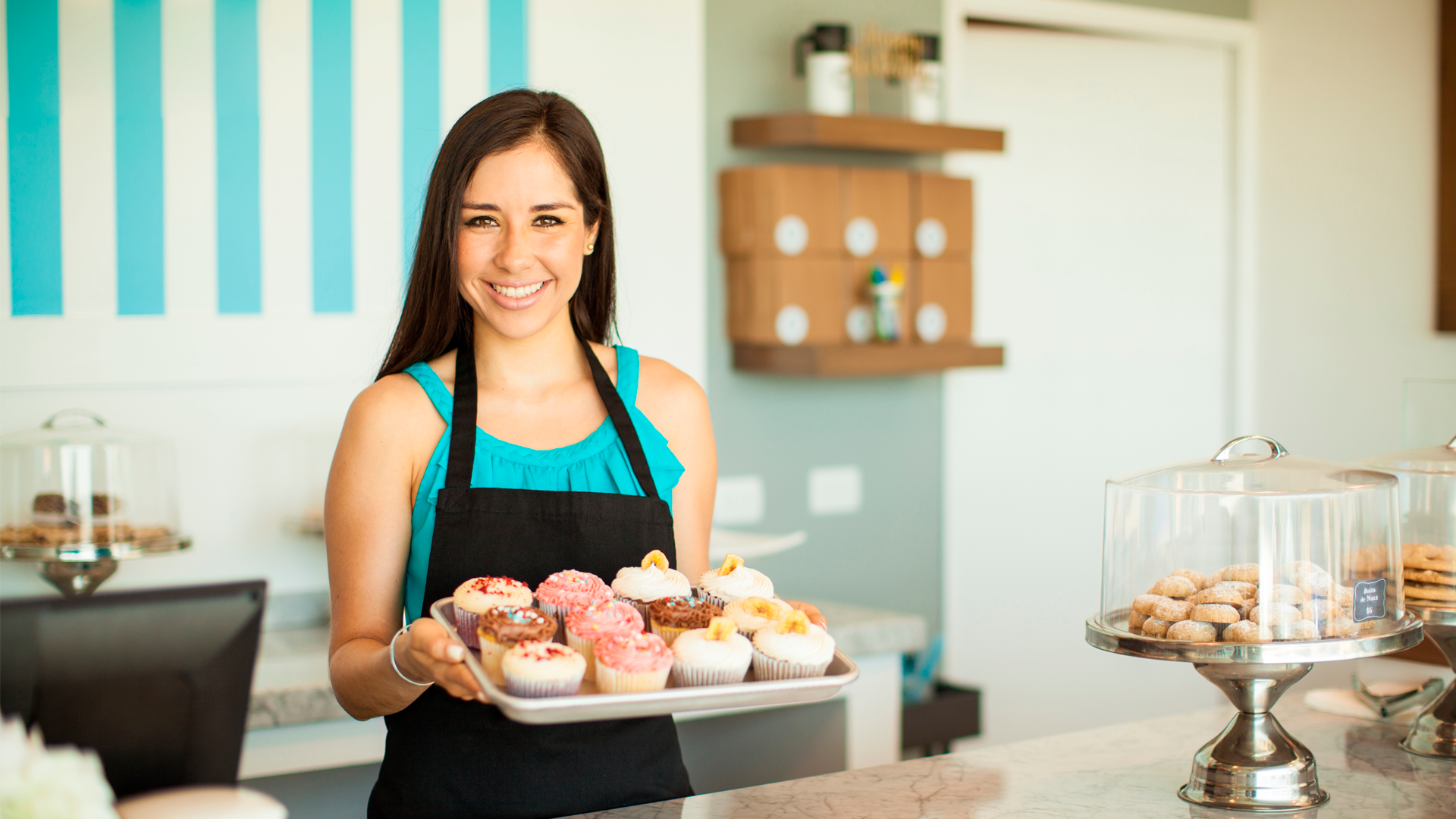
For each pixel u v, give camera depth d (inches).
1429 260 128.3
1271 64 145.5
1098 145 144.4
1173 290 147.8
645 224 115.4
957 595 139.6
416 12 104.0
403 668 44.9
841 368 116.7
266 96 99.0
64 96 92.6
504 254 50.9
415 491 53.7
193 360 97.2
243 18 97.9
